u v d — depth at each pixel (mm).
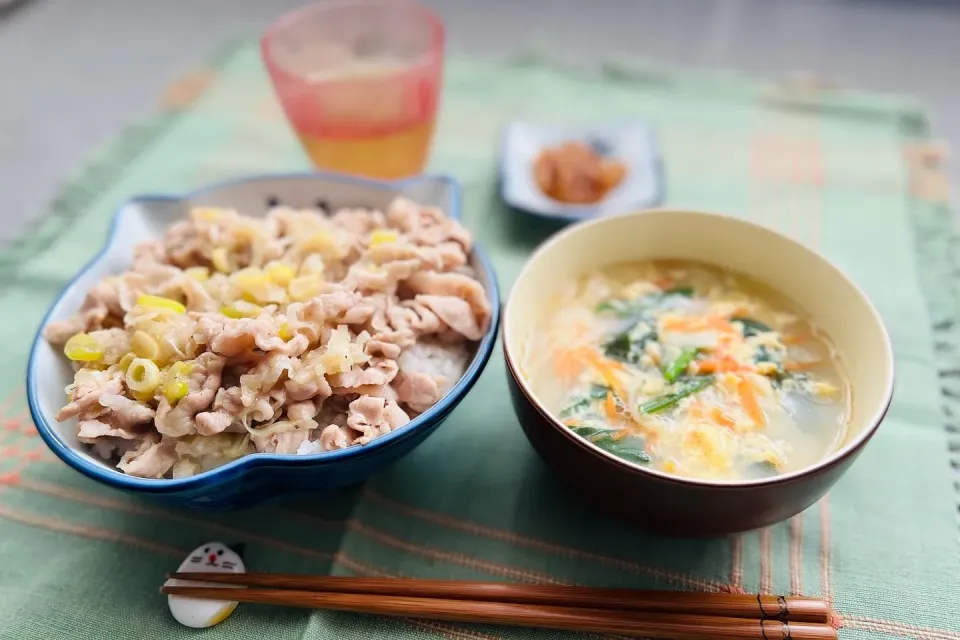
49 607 277
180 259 327
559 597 262
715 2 691
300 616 269
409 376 278
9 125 557
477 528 295
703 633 252
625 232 328
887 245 405
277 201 365
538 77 540
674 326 314
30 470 321
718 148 475
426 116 421
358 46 455
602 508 266
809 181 448
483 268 314
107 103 580
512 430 327
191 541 294
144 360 272
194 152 484
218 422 259
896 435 318
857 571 277
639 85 531
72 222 434
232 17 685
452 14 683
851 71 593
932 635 259
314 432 274
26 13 687
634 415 283
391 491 307
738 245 323
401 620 268
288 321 279
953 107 547
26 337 374
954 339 355
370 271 302
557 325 318
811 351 301
